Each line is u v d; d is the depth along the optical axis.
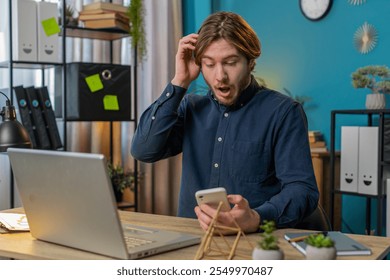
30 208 1.34
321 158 3.45
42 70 3.58
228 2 4.20
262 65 4.05
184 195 1.87
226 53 1.56
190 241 1.32
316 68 3.78
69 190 1.20
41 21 3.22
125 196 4.12
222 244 1.32
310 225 1.76
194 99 1.91
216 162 1.79
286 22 3.91
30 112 3.23
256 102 1.77
